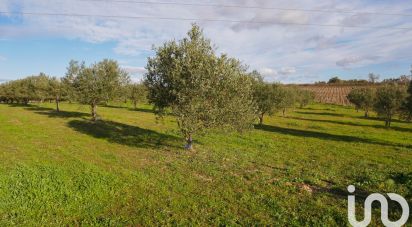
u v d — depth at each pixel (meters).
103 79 44.38
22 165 18.55
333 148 29.83
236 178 17.61
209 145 28.34
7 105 83.19
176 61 22.67
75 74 45.31
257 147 28.58
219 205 13.59
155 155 23.19
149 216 12.24
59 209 12.46
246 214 12.82
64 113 56.91
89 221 11.62
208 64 22.75
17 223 11.27
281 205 13.85
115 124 42.34
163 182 16.44
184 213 12.66
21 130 34.12
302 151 27.61
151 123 45.09
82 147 25.59
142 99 75.69
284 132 41.22
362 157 25.81
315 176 18.66
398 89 50.12
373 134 42.59
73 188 14.55
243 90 24.45
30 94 79.62
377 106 52.19
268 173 19.28
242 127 24.78
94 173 17.19
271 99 48.66
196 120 23.47
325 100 137.62
